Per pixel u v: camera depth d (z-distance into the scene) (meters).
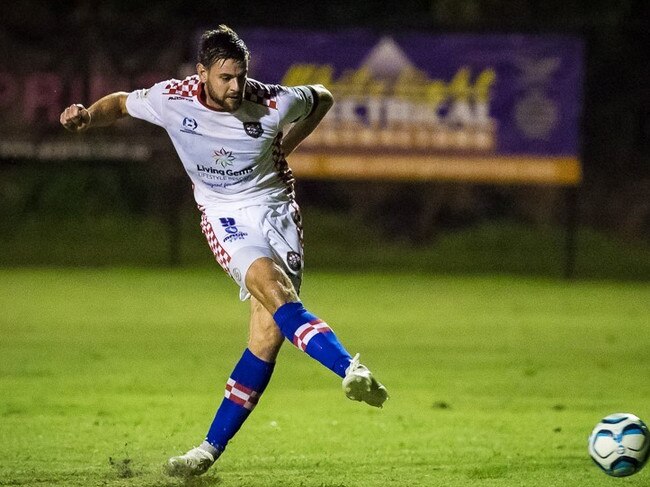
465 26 69.44
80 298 57.59
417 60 69.75
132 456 23.17
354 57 69.62
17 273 69.38
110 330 46.50
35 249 78.44
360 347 42.66
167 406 29.98
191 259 77.38
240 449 24.03
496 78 69.69
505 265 78.00
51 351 40.62
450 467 22.28
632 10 86.88
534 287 67.00
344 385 17.17
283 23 69.25
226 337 45.22
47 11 83.25
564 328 49.38
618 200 85.75
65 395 31.64
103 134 70.06
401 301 58.69
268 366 20.31
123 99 20.75
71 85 69.06
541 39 69.31
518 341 45.06
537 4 89.00
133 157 70.56
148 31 68.81
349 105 70.00
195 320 50.25
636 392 33.59
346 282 67.75
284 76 69.50
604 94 85.88
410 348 42.66
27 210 83.06
